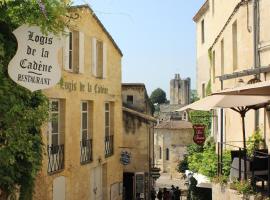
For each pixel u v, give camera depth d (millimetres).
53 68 6016
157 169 32844
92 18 18141
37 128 7750
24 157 7695
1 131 6633
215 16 23109
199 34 30328
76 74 16781
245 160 10688
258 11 14594
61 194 15609
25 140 6984
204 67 28406
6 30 6715
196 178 17547
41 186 13969
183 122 57281
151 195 30172
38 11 6207
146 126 27156
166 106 78250
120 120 22203
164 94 124250
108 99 20516
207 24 27375
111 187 21234
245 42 15711
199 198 18953
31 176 7953
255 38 14648
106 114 21234
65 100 15883
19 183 7883
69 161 16281
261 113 14227
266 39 14008
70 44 16812
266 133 13672
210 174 15055
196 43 31672
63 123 15875
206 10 27484
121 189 22766
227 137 18172
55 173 15078
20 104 6797
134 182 26984
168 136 56812
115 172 21844
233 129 17172
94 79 18688
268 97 11438
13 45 6723
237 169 11414
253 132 14641
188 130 55875
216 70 21172
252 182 10328
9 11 6258
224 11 20656
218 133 19828
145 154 27047
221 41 20250
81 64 17172
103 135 19844
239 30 16266
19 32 5859
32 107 7246
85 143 18094
